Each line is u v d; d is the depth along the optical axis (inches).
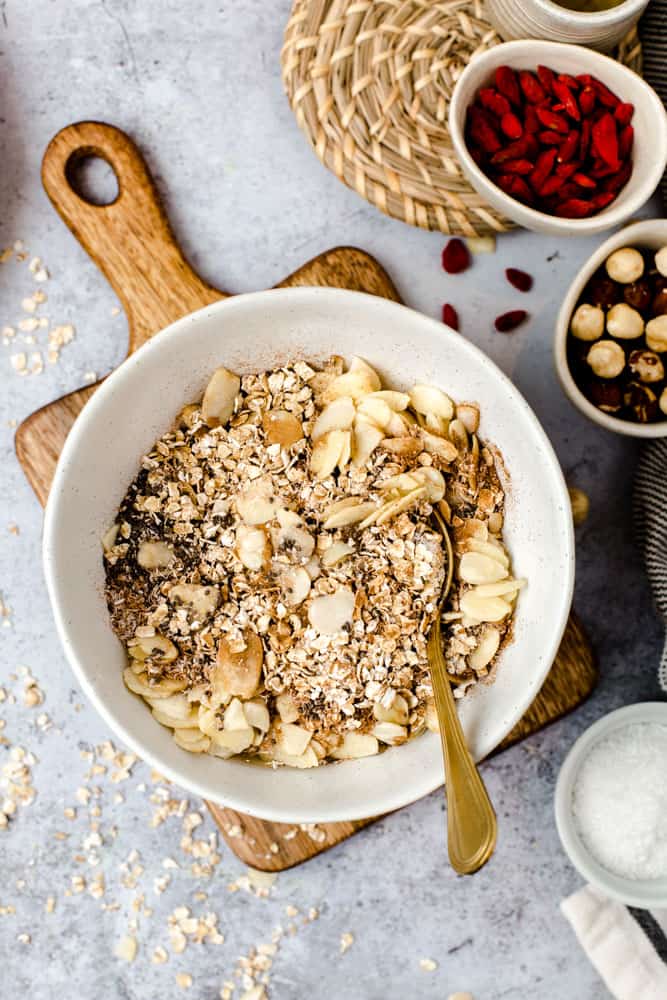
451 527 26.9
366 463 26.5
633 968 29.3
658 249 27.9
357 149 28.5
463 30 28.3
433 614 26.2
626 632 29.8
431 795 29.9
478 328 29.7
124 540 26.9
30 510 29.8
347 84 28.5
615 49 28.4
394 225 29.7
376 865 29.9
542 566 26.4
